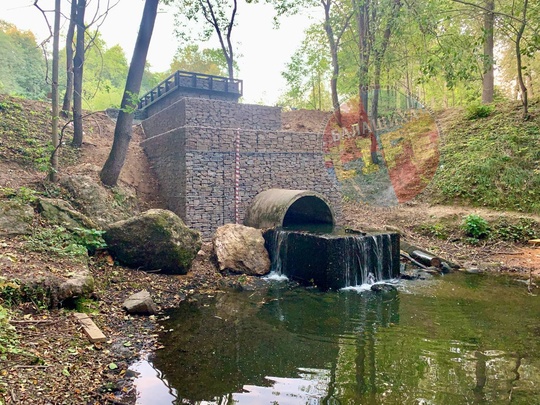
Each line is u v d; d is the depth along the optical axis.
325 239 9.75
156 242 9.48
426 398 4.48
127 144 13.00
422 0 13.51
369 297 8.86
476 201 15.73
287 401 4.45
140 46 12.42
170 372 5.12
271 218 12.11
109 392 4.50
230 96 20.61
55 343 5.32
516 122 18.27
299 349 5.95
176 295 8.58
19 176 11.80
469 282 10.02
